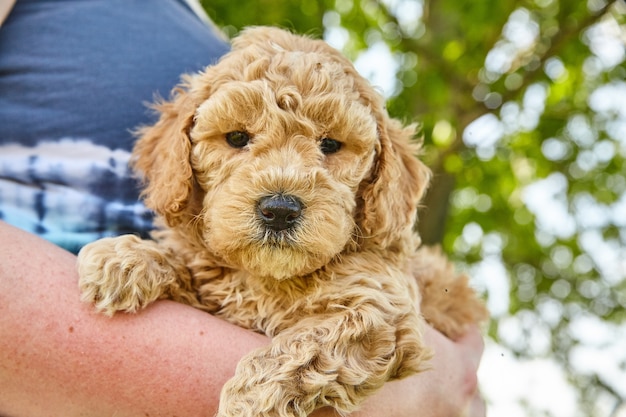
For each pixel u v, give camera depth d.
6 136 0.49
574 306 1.78
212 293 0.50
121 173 0.51
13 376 0.40
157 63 0.54
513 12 1.37
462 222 1.62
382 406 0.45
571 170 1.63
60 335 0.41
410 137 0.58
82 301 0.42
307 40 0.53
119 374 0.42
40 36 0.51
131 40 0.54
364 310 0.46
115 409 0.42
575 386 1.83
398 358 0.46
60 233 0.49
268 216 0.47
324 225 0.47
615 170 1.65
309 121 0.49
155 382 0.42
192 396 0.42
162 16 0.56
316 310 0.48
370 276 0.49
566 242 1.74
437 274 0.61
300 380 0.43
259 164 0.48
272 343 0.44
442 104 1.35
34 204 0.48
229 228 0.47
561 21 1.31
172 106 0.52
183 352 0.43
